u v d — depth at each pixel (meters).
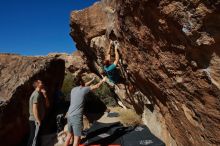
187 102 3.62
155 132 6.20
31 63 8.72
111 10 6.07
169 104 4.49
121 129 6.99
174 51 3.35
